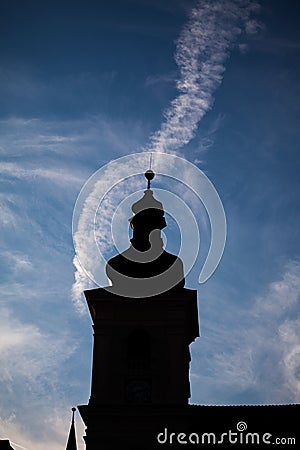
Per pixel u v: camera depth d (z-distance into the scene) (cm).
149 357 5350
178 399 5134
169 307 5456
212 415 5194
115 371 5272
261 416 5172
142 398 5194
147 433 5038
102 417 5078
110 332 5391
